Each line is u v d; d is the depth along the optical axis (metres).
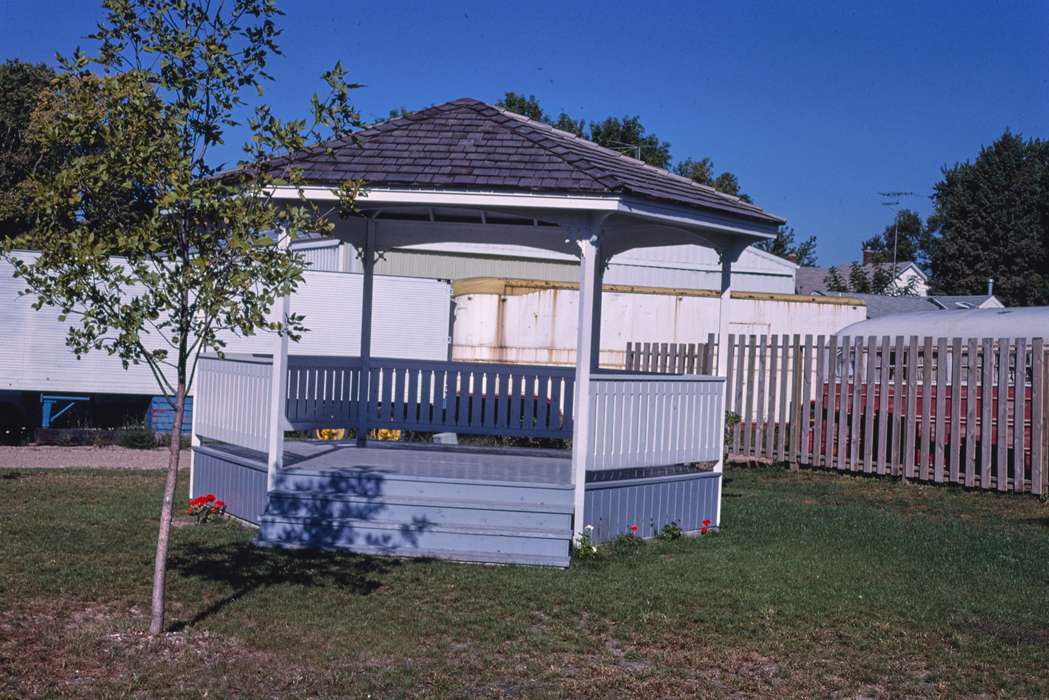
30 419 19.27
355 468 9.68
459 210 10.80
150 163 5.80
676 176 11.22
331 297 20.30
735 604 7.36
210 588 7.39
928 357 13.98
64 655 5.87
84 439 18.34
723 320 10.85
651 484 9.88
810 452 15.69
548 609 7.14
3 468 14.15
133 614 6.71
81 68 5.92
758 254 30.20
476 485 9.15
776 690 5.71
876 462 14.94
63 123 5.88
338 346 20.36
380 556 8.65
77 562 7.98
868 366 14.77
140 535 9.15
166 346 19.05
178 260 6.25
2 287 18.34
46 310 18.58
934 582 8.23
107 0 6.01
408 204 8.94
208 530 9.48
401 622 6.73
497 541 8.72
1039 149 59.94
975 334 16.47
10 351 18.44
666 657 6.24
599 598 7.43
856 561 8.97
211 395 10.92
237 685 5.52
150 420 19.17
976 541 10.07
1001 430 13.22
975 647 6.50
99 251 5.64
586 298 8.99
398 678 5.70
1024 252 57.12
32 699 5.16
